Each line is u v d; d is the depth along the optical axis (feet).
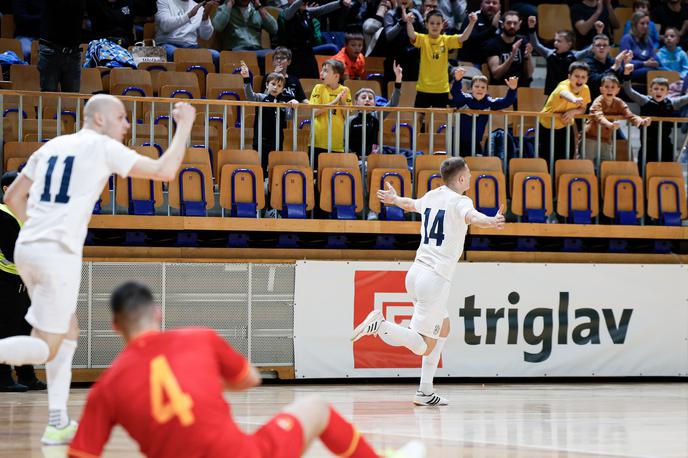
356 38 107.65
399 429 52.06
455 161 63.10
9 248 65.05
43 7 84.74
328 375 77.87
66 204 42.52
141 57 100.58
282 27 104.22
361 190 79.30
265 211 79.71
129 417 26.73
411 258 80.89
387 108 80.64
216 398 27.14
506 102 88.69
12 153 73.46
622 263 83.82
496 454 43.93
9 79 93.15
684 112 98.17
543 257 82.74
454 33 113.29
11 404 61.26
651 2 130.41
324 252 79.41
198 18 109.29
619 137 99.09
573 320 81.87
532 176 82.23
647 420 57.11
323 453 43.06
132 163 42.29
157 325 29.45
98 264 74.59
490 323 80.23
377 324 61.52
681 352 83.92
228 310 76.95
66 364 45.62
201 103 76.48
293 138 79.71
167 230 78.18
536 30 123.13
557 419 57.21
